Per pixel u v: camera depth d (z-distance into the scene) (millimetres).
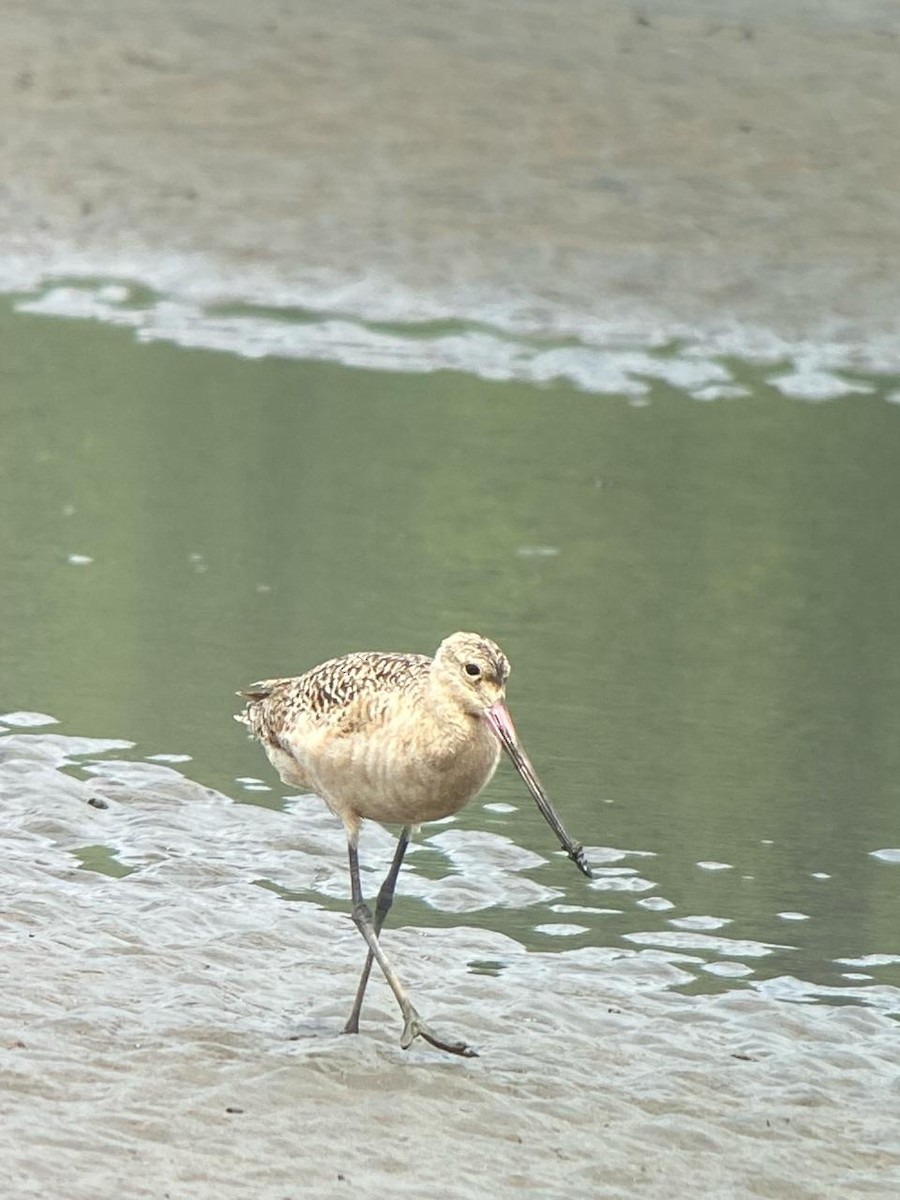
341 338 22328
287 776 9773
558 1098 8797
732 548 17266
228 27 30016
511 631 15000
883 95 28312
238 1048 8977
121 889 10672
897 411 21172
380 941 10375
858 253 24188
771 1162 8414
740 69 29031
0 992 9242
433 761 9055
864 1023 9820
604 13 31562
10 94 27469
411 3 31562
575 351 22188
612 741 13227
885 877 11500
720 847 11766
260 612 14961
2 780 11844
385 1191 7855
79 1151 7910
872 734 13617
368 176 25625
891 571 17016
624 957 10383
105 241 24281
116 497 17484
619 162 26016
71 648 14086
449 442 19547
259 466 18547
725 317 22984
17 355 21219
